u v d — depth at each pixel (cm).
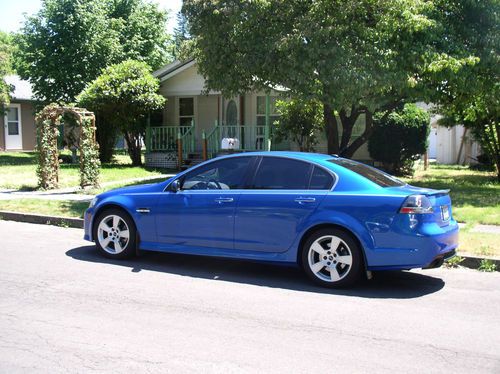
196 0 1354
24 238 930
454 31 1366
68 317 527
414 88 1280
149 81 2042
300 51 1199
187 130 2194
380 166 2072
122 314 538
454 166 2473
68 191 1484
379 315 550
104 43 2414
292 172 678
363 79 1159
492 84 1364
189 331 494
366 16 1255
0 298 585
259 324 516
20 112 2912
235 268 740
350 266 628
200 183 724
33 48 2369
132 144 2247
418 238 603
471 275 721
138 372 407
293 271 727
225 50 1338
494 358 444
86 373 405
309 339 479
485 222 1024
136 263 757
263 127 2064
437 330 508
